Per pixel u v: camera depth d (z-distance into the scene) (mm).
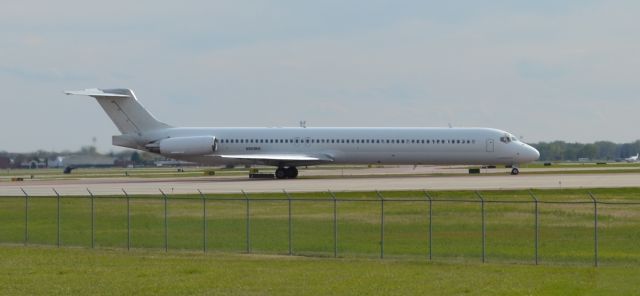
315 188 118375
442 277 52500
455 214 89062
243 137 154500
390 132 152750
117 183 144000
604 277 52250
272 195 106750
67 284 50594
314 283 50656
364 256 63656
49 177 193000
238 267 57156
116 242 73875
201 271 55375
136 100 155000
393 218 86250
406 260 60594
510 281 50844
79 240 75562
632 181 131625
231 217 88375
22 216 92375
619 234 75500
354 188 117812
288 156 151125
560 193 109312
